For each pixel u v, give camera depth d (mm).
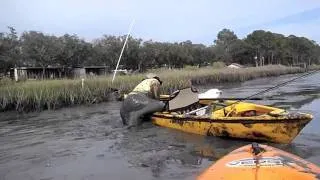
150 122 13336
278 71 68188
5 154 10477
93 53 55031
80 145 11188
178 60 69938
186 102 13430
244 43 114062
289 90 26344
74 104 21719
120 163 9094
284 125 9617
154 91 13766
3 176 8531
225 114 11258
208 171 4832
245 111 11273
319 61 152750
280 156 4898
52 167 9062
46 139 12273
